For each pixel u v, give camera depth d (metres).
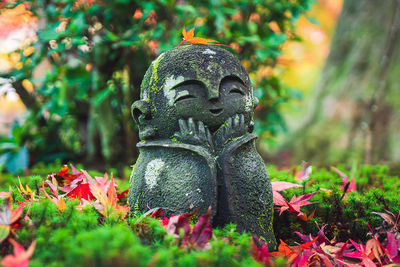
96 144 4.08
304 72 10.12
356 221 1.94
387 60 4.90
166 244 1.27
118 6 3.20
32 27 3.60
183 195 1.64
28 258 1.11
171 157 1.71
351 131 4.80
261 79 3.79
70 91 3.53
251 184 1.68
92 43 3.37
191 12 3.10
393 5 5.07
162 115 1.75
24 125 3.88
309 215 2.04
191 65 1.71
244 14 3.51
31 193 1.86
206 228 1.29
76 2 3.24
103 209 1.59
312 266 1.49
